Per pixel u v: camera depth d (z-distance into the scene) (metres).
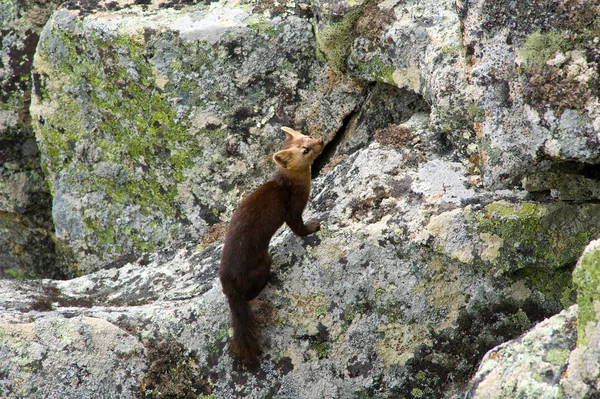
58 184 14.17
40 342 9.91
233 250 9.89
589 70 8.68
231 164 13.06
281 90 12.89
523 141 9.41
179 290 11.55
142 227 13.73
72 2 13.34
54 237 15.71
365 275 10.28
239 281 9.88
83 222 14.07
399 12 12.08
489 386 7.95
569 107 8.86
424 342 10.38
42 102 13.75
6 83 14.60
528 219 9.95
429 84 11.30
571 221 10.07
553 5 8.82
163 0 13.34
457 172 10.88
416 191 10.66
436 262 10.24
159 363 10.14
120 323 10.38
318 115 13.09
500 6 9.34
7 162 15.21
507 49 9.41
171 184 13.29
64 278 15.64
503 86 9.53
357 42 12.38
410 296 10.28
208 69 12.59
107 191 13.84
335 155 13.16
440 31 11.45
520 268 10.19
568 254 10.08
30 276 15.66
